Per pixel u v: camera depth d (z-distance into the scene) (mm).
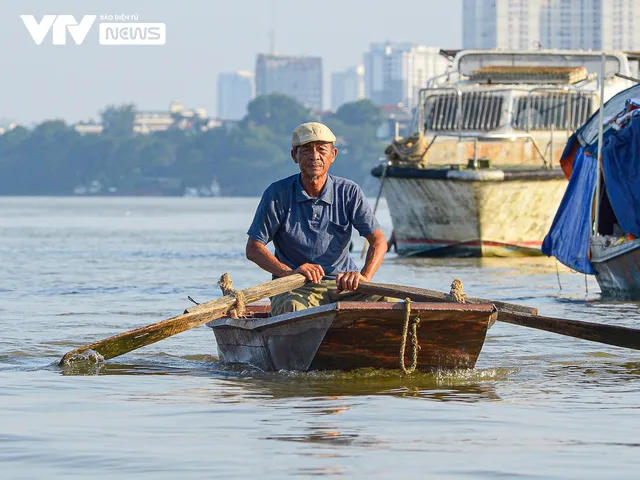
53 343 25062
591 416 16453
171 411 16812
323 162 20125
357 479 12852
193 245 73438
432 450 14219
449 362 20078
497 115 53406
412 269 47281
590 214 36969
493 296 36688
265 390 18656
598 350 23875
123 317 30766
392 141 54031
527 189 50094
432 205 51750
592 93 53750
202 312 20172
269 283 19828
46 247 71125
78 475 13055
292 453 14047
